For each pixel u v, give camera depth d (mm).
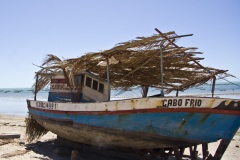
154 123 7844
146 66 9500
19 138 13102
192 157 8555
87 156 9930
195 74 10203
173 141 8008
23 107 39812
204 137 7609
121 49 8492
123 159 9531
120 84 11766
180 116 7508
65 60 10219
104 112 8672
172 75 10266
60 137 11617
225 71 9477
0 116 24328
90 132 9266
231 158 10664
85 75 10289
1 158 9062
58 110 10375
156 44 7926
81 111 9367
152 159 9008
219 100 7227
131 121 8148
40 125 12617
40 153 10273
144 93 11578
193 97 7398
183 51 8539
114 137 8820
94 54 8977
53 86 11805
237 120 7188
